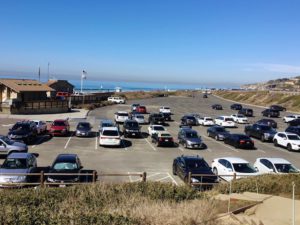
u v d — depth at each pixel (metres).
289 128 44.44
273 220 11.72
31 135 36.00
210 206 12.03
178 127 52.09
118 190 15.02
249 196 14.78
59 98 72.56
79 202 13.61
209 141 41.25
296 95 94.44
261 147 39.25
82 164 27.84
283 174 19.20
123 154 32.34
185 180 22.44
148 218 10.78
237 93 124.00
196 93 146.38
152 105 88.12
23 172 20.34
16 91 59.97
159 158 31.23
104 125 41.25
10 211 10.74
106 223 10.20
